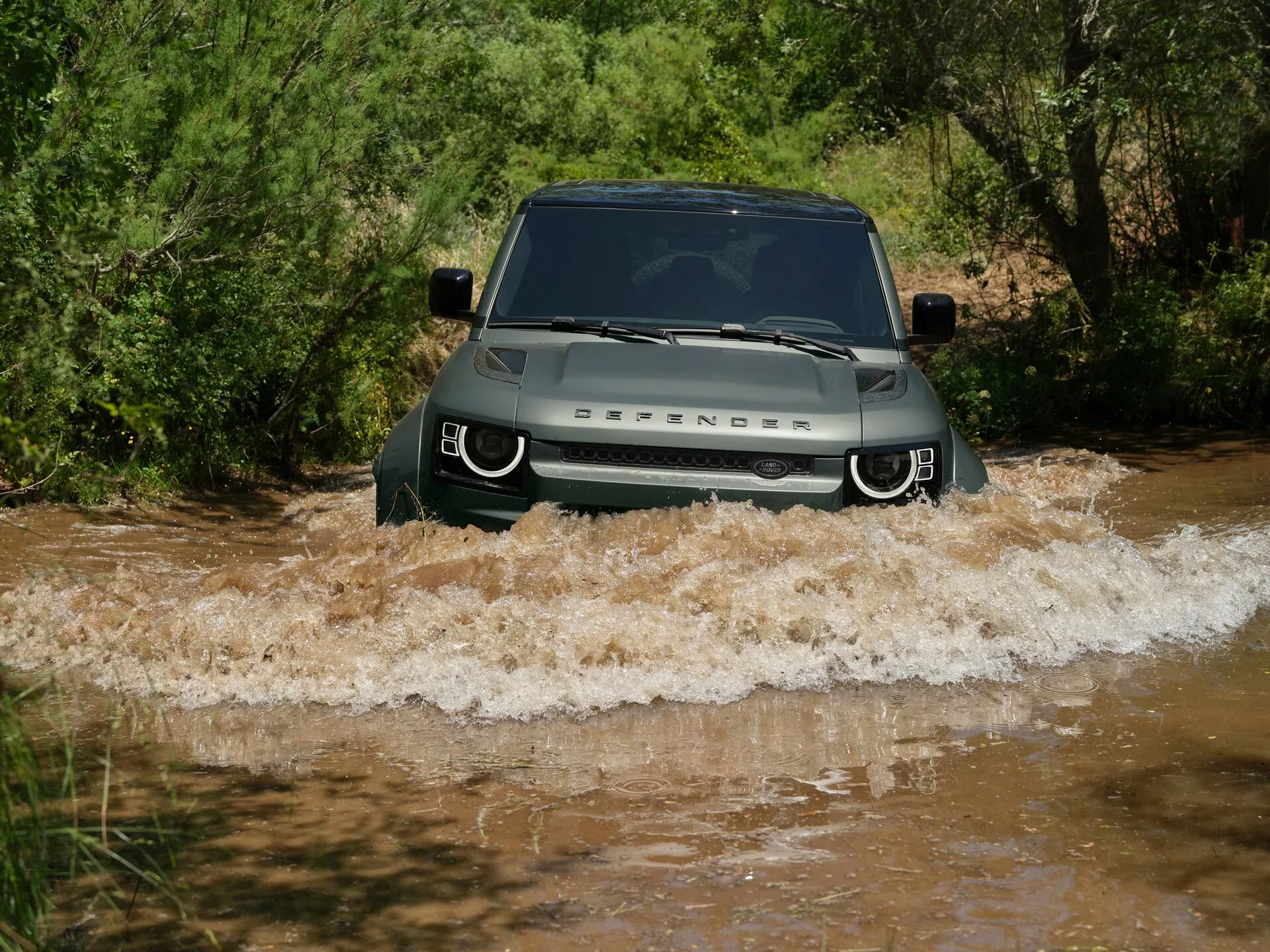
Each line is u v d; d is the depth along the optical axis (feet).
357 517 29.30
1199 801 12.57
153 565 22.99
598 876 10.87
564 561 17.56
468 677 15.90
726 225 23.27
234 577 18.24
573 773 13.33
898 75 49.57
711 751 13.97
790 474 18.43
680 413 18.38
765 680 16.29
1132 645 18.08
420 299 38.17
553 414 18.37
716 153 75.77
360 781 13.07
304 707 15.40
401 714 15.20
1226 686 16.38
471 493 18.65
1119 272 50.16
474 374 19.65
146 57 30.35
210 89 30.14
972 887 10.64
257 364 33.14
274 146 31.30
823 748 14.07
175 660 16.51
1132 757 13.80
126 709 15.24
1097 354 45.57
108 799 12.51
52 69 20.45
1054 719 15.07
